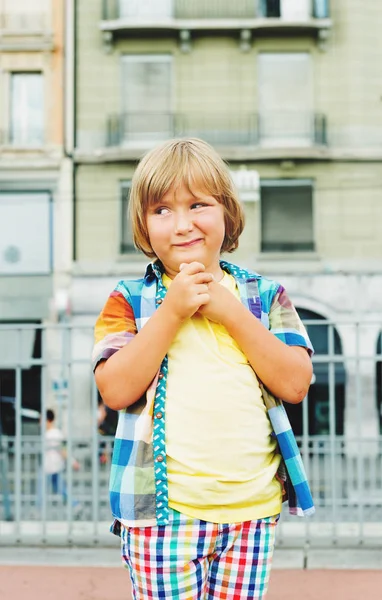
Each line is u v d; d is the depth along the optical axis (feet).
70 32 48.83
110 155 47.96
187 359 4.66
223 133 49.11
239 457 4.53
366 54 48.83
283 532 12.29
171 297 4.54
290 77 49.21
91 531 12.46
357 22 48.93
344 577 10.51
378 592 9.83
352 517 14.92
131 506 4.51
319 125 48.85
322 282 47.73
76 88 48.88
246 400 4.63
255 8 49.29
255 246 48.16
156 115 49.19
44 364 11.73
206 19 48.83
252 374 4.74
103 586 10.16
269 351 4.64
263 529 4.65
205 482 4.46
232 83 49.21
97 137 48.83
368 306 47.44
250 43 49.19
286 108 49.26
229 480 4.48
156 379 4.65
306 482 4.76
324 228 48.26
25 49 48.78
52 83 48.73
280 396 4.76
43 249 48.01
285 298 5.24
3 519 17.67
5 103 48.78
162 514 4.46
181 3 49.24
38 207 48.21
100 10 49.08
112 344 4.87
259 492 4.57
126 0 49.11
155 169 4.76
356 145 48.55
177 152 4.81
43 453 11.73
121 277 47.73
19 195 48.29
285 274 47.91
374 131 48.57
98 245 48.08
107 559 11.38
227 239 5.24
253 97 49.16
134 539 4.56
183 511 4.46
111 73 49.06
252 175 48.19
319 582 10.27
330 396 11.62
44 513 11.62
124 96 49.19
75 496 17.97
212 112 49.24
